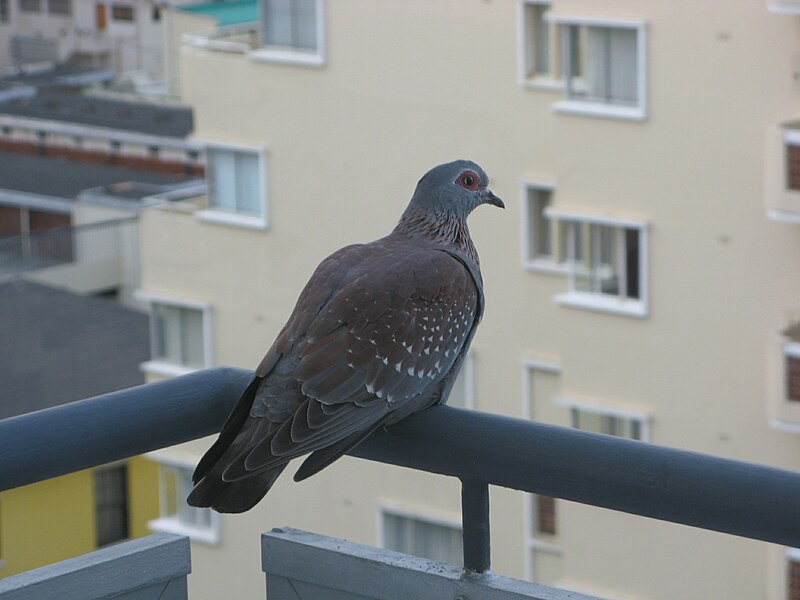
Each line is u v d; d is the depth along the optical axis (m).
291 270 19.61
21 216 43.66
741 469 3.06
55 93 49.34
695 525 3.15
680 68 15.61
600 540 16.92
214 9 47.38
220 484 3.55
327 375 3.85
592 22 15.99
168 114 46.97
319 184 19.03
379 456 3.73
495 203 4.84
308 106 18.81
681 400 16.45
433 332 4.11
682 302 16.17
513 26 16.80
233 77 19.33
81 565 3.40
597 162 16.50
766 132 15.15
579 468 3.24
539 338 17.38
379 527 18.77
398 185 18.31
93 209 37.16
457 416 3.45
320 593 3.55
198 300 20.53
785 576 15.58
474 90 17.33
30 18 57.09
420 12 17.52
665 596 16.61
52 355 27.06
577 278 16.95
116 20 56.81
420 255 4.30
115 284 36.38
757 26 15.03
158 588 3.53
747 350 15.84
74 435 3.41
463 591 3.38
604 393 16.98
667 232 16.11
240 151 19.70
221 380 3.76
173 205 21.02
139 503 24.12
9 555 22.92
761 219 15.45
